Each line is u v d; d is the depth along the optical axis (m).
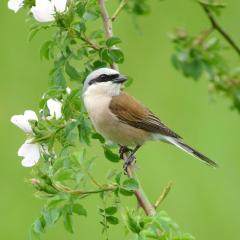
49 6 8.77
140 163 15.33
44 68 16.81
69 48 8.90
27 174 15.20
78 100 8.68
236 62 16.11
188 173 15.17
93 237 14.17
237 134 15.98
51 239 14.17
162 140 10.86
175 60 11.67
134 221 7.76
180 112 16.31
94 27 16.59
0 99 16.14
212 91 12.02
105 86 10.27
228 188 15.06
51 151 8.75
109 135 10.62
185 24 17.83
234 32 17.05
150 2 18.02
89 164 7.90
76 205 7.97
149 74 16.83
